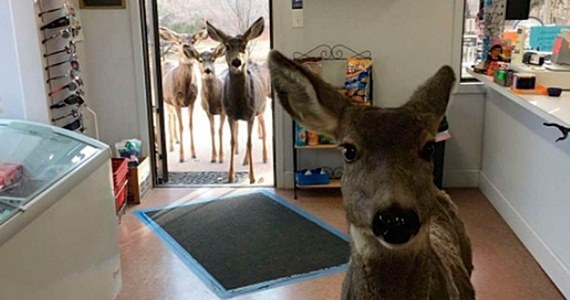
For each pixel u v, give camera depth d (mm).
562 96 2662
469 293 1561
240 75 3852
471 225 3297
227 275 2775
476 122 3809
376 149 1118
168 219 3438
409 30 3668
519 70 2953
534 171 2906
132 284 2705
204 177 4164
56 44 3301
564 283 2535
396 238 1044
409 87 3746
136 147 3760
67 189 1969
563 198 2559
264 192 3867
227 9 4273
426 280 1167
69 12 3402
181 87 4309
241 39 3857
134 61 3818
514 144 3207
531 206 2949
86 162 2158
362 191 1113
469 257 1800
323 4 3639
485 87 3713
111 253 2393
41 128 2369
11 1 3062
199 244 3109
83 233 2113
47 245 1837
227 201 3713
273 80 1261
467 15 3688
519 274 2744
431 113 1220
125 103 3895
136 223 3387
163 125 4004
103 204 2297
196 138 4930
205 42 4445
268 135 4797
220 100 4285
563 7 3480
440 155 3605
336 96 1236
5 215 1664
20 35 3104
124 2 3727
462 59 3742
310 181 3717
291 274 2777
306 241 3129
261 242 3125
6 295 1606
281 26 3684
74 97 3436
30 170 2051
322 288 2646
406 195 1056
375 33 3682
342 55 3717
